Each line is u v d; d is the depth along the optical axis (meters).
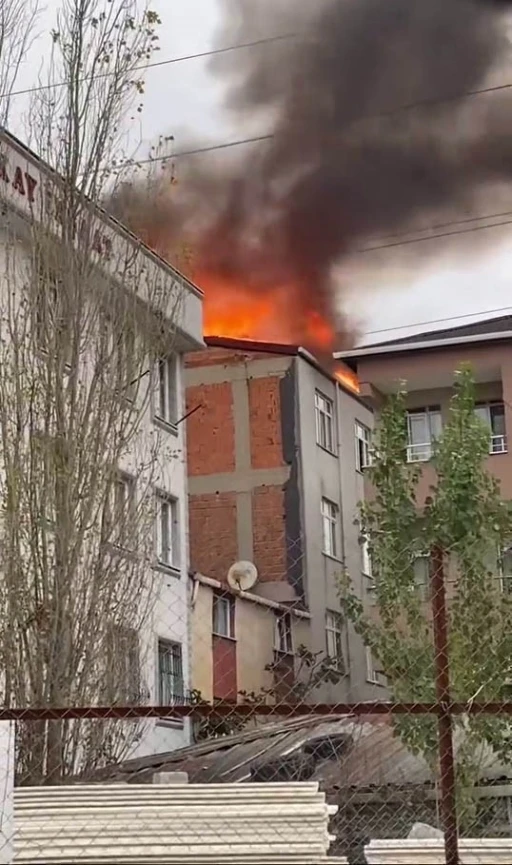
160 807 5.86
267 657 27.08
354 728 9.67
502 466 26.72
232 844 5.75
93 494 12.40
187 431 31.03
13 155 13.81
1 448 12.22
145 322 14.31
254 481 30.41
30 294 13.02
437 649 5.89
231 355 31.22
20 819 5.86
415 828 7.31
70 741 10.59
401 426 11.16
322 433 31.67
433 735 9.19
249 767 10.10
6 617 11.37
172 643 23.03
